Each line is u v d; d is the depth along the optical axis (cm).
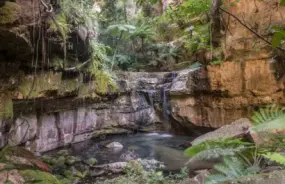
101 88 727
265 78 585
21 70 455
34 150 539
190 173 420
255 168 193
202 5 500
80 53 585
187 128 765
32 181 336
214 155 206
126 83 821
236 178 165
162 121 844
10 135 463
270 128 197
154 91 845
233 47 619
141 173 460
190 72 746
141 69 1046
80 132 689
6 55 408
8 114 419
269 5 562
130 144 721
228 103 644
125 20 1036
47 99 530
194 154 220
